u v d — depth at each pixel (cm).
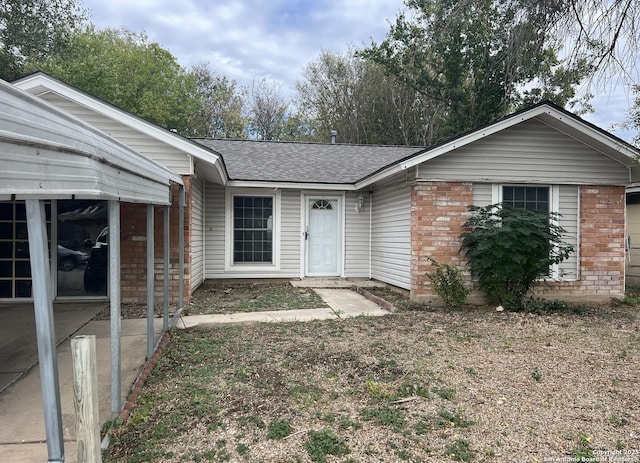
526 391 398
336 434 314
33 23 1560
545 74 1183
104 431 312
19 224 828
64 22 1684
